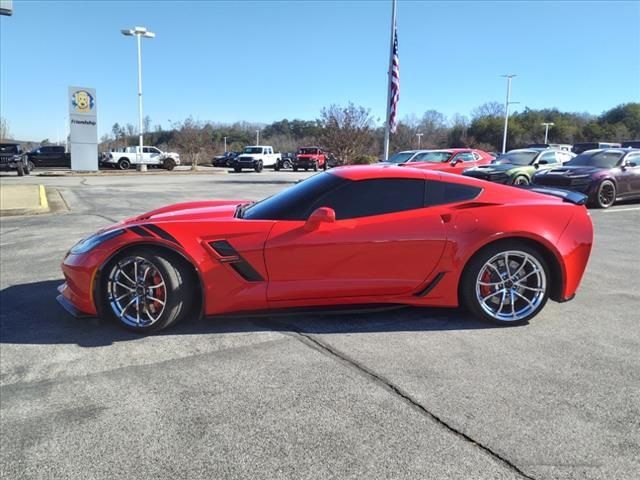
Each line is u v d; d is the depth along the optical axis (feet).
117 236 11.98
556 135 245.45
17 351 11.37
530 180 44.37
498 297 12.71
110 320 13.20
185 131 168.14
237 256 11.89
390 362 10.53
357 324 12.78
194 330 12.46
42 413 8.72
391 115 69.21
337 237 11.98
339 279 12.14
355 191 12.47
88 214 36.09
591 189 37.40
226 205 15.08
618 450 7.47
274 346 11.43
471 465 7.13
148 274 12.02
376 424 8.20
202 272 11.85
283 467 7.15
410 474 6.95
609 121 259.60
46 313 13.97
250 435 7.95
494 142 241.14
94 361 10.80
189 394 9.29
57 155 118.32
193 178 87.40
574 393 9.18
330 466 7.15
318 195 12.49
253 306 12.09
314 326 12.66
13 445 7.80
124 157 123.13
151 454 7.51
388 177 12.64
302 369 10.24
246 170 129.08
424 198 12.59
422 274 12.35
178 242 11.74
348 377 9.86
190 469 7.14
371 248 12.07
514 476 6.89
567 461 7.22
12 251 22.76
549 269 12.81
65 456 7.50
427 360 10.62
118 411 8.74
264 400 9.02
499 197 12.88
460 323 12.83
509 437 7.80
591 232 13.00
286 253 11.93
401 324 12.76
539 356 10.81
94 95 101.24
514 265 12.76
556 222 12.66
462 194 12.79
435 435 7.87
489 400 8.93
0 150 87.15
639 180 39.65
